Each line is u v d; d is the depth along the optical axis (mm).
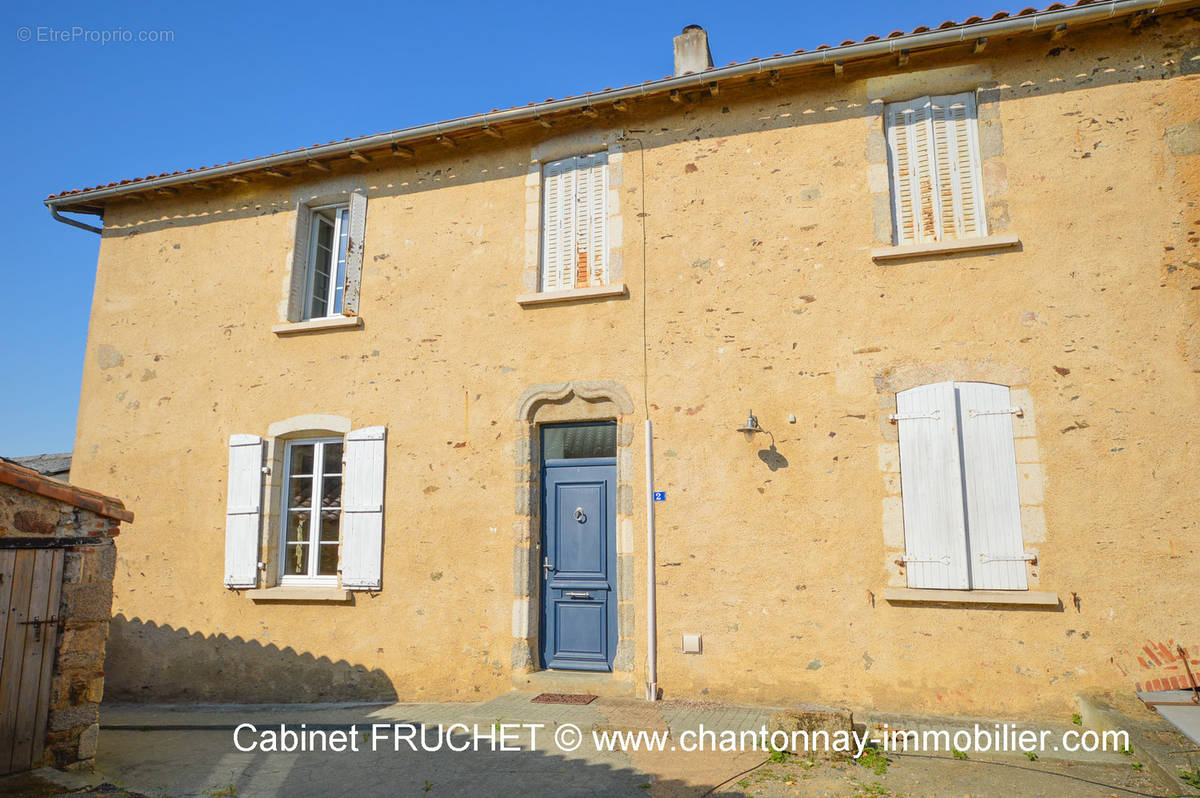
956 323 6773
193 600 8633
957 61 7109
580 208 8195
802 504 6914
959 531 6457
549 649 7652
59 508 5656
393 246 8680
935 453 6633
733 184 7582
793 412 7066
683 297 7551
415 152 8766
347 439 8391
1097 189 6621
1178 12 6625
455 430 8070
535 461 7871
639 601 7211
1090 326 6469
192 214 9578
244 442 8719
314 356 8719
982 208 7004
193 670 8492
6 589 5258
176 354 9273
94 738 5707
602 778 5164
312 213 9352
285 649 8234
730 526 7070
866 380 6918
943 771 5133
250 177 9156
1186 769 4773
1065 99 6812
